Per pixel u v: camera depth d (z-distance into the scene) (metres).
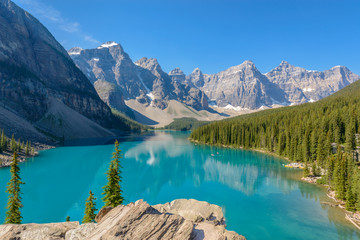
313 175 71.12
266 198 53.34
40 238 12.29
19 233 12.56
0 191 55.66
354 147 76.06
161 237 11.66
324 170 69.81
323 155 76.31
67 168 85.88
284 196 54.44
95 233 12.16
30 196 55.62
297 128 105.44
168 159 109.94
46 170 82.19
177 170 86.50
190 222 12.81
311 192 56.94
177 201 19.45
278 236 36.06
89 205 32.75
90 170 83.06
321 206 47.69
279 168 86.00
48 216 44.72
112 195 35.81
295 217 42.75
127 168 90.12
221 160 105.69
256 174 77.19
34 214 45.53
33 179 70.50
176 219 12.94
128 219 12.40
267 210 46.28
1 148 95.06
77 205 50.38
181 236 11.84
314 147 87.38
